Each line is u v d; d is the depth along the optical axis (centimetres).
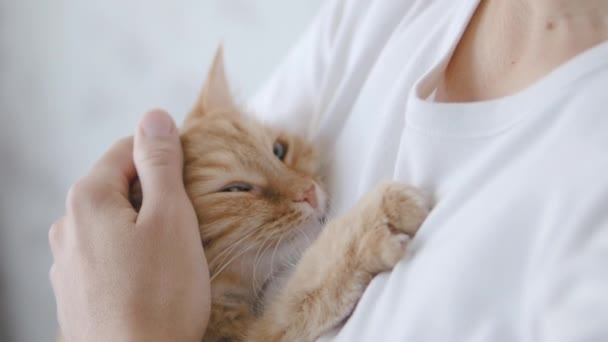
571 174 29
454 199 32
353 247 36
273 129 46
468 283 29
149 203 37
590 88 30
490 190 31
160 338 35
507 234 29
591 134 29
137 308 35
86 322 35
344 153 41
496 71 35
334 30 46
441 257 31
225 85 50
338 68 44
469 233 30
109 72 76
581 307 26
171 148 40
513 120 32
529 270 29
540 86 31
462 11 36
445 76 36
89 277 36
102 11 73
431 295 30
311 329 37
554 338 26
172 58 72
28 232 86
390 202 35
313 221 42
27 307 87
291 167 43
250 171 42
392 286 32
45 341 87
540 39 34
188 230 37
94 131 79
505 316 29
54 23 75
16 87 80
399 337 30
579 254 27
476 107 33
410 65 37
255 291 43
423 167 34
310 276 37
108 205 38
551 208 29
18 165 83
